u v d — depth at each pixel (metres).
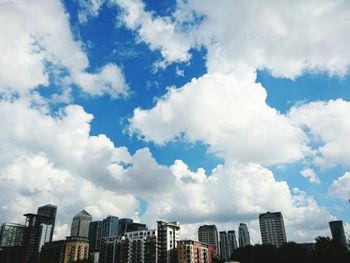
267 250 184.00
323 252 141.00
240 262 189.50
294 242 178.12
